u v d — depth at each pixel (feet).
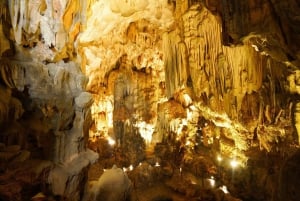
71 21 16.58
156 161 29.84
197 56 26.68
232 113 24.49
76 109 16.31
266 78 21.07
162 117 33.01
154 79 34.40
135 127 34.06
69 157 15.71
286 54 14.48
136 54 33.71
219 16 16.76
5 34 13.71
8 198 10.75
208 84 26.32
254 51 22.08
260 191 20.88
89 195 16.35
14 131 13.25
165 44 29.37
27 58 14.51
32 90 14.51
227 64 24.38
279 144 20.22
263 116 21.75
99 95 34.86
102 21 26.25
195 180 26.99
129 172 27.35
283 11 12.61
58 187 14.07
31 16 14.46
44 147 14.79
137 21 29.86
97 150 32.07
